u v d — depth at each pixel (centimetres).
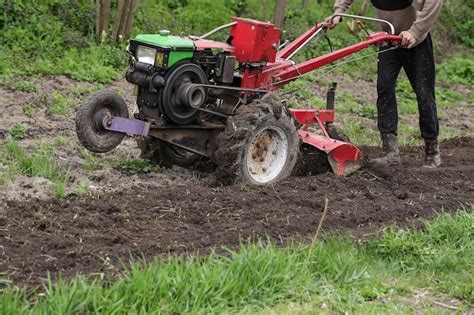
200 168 915
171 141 829
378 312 556
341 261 618
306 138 892
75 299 509
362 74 1717
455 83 1848
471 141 1255
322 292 575
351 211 773
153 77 804
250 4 1830
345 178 882
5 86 1218
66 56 1406
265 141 841
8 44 1412
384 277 623
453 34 2128
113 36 1496
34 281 557
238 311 538
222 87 832
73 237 648
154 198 764
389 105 972
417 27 910
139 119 837
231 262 580
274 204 780
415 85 975
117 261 602
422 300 594
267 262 579
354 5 2022
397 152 979
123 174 870
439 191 891
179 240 659
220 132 852
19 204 728
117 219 702
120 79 1366
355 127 1274
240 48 853
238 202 768
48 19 1505
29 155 908
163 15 1683
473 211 775
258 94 871
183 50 809
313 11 1928
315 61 905
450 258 664
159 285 536
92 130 808
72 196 770
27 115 1093
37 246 625
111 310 509
